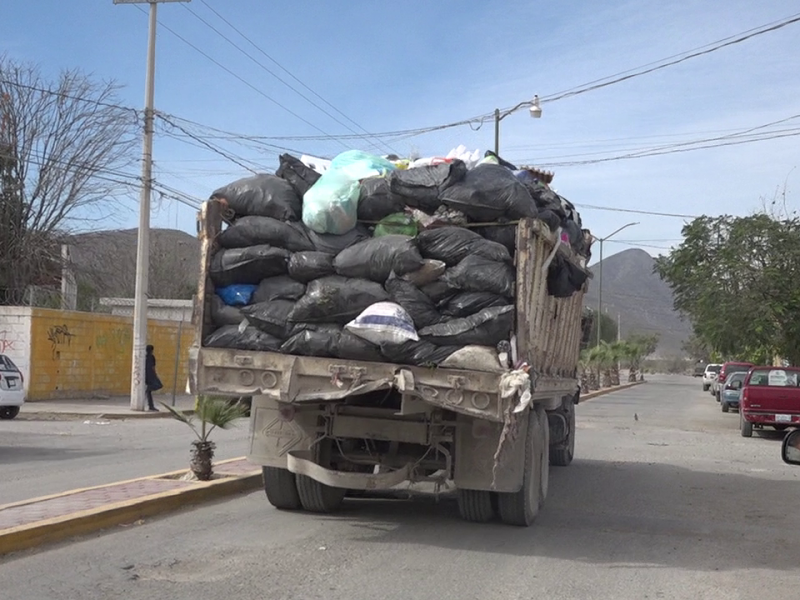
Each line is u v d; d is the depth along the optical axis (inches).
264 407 357.1
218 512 367.9
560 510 407.8
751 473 572.1
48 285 1427.2
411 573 276.4
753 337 1096.2
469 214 306.0
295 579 263.6
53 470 482.0
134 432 740.0
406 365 298.0
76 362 1091.9
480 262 295.3
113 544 300.4
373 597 247.9
